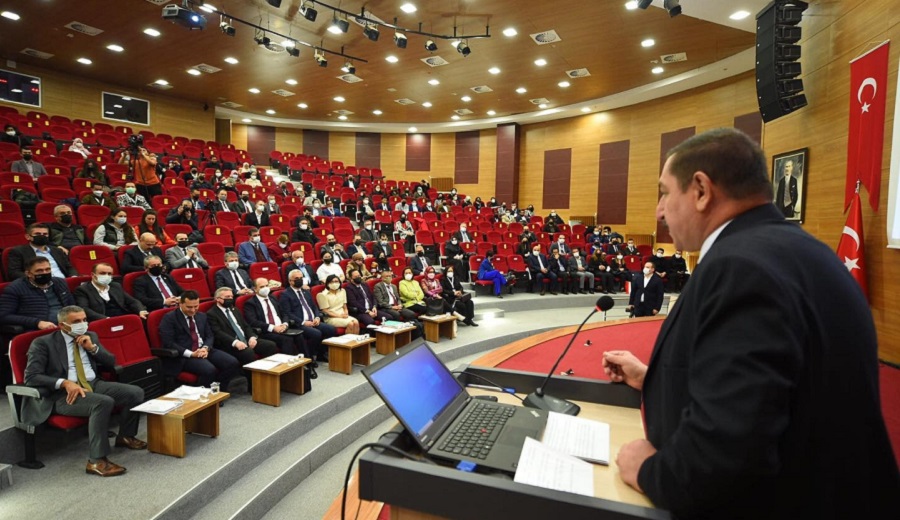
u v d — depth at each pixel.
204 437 3.07
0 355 3.25
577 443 0.97
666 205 0.88
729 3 6.09
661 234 11.57
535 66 9.80
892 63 3.81
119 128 11.61
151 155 8.10
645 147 11.98
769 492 0.64
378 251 8.17
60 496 2.37
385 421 4.15
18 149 7.71
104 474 2.57
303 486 3.00
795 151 5.31
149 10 7.84
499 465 0.85
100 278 3.97
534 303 8.41
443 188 16.20
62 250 4.61
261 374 3.71
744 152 0.79
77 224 5.55
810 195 5.07
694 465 0.61
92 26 8.51
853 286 0.68
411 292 6.45
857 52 4.36
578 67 9.82
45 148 8.32
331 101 13.21
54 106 11.16
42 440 2.98
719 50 8.75
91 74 11.31
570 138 13.75
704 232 0.83
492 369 1.42
